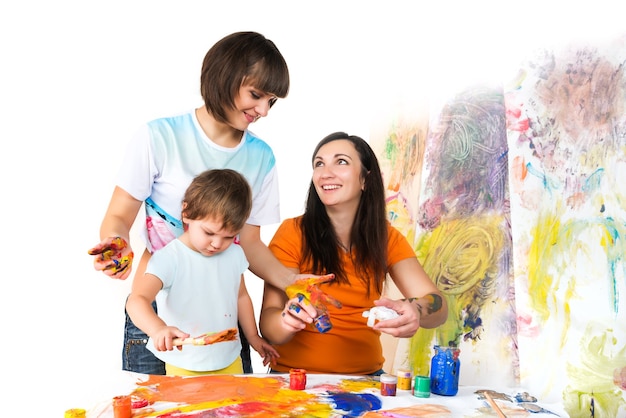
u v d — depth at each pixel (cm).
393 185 307
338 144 226
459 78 286
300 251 229
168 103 314
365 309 224
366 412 149
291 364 220
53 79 302
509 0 271
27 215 298
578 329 233
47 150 301
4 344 292
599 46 238
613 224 226
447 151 286
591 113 238
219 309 200
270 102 202
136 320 176
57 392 290
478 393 176
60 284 299
